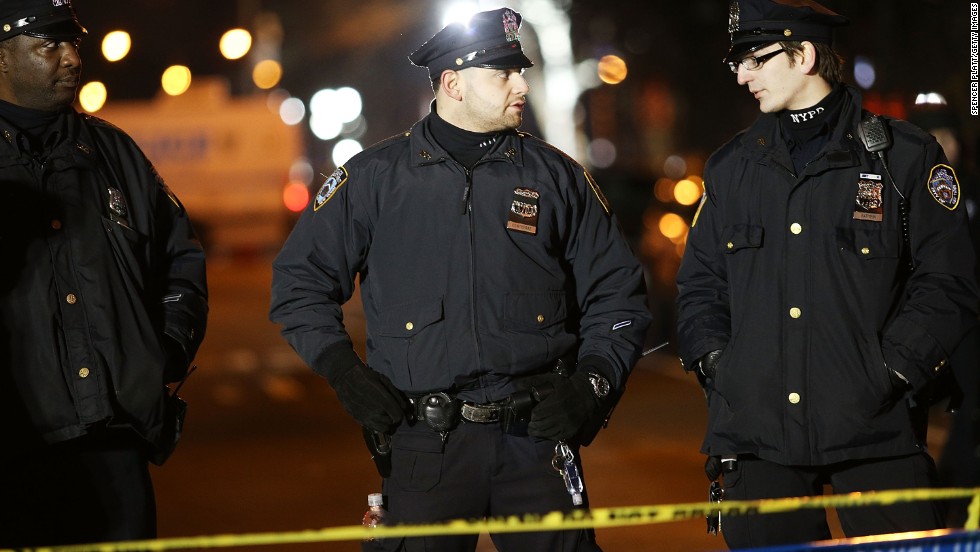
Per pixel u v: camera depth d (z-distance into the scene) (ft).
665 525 41.04
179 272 26.91
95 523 24.63
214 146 194.59
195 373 83.10
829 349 25.27
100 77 203.62
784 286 25.67
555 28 183.52
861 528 25.72
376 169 25.44
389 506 24.94
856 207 25.44
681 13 171.12
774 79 25.86
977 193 36.06
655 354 84.84
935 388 25.76
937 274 25.20
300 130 198.70
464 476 24.66
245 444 58.03
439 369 24.66
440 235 25.03
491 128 25.29
